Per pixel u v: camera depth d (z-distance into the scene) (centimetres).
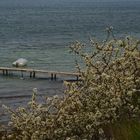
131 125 731
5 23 17288
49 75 5062
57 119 720
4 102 3559
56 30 13888
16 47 8756
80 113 729
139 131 718
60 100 764
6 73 5209
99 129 708
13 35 11825
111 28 909
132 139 713
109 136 735
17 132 775
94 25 16012
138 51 797
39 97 3519
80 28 14562
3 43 9594
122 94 740
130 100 744
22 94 3988
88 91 750
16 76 5119
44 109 738
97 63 788
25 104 3466
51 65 6066
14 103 3519
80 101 746
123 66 782
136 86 783
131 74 779
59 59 6656
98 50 809
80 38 10788
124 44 797
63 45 9069
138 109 749
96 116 710
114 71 783
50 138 716
